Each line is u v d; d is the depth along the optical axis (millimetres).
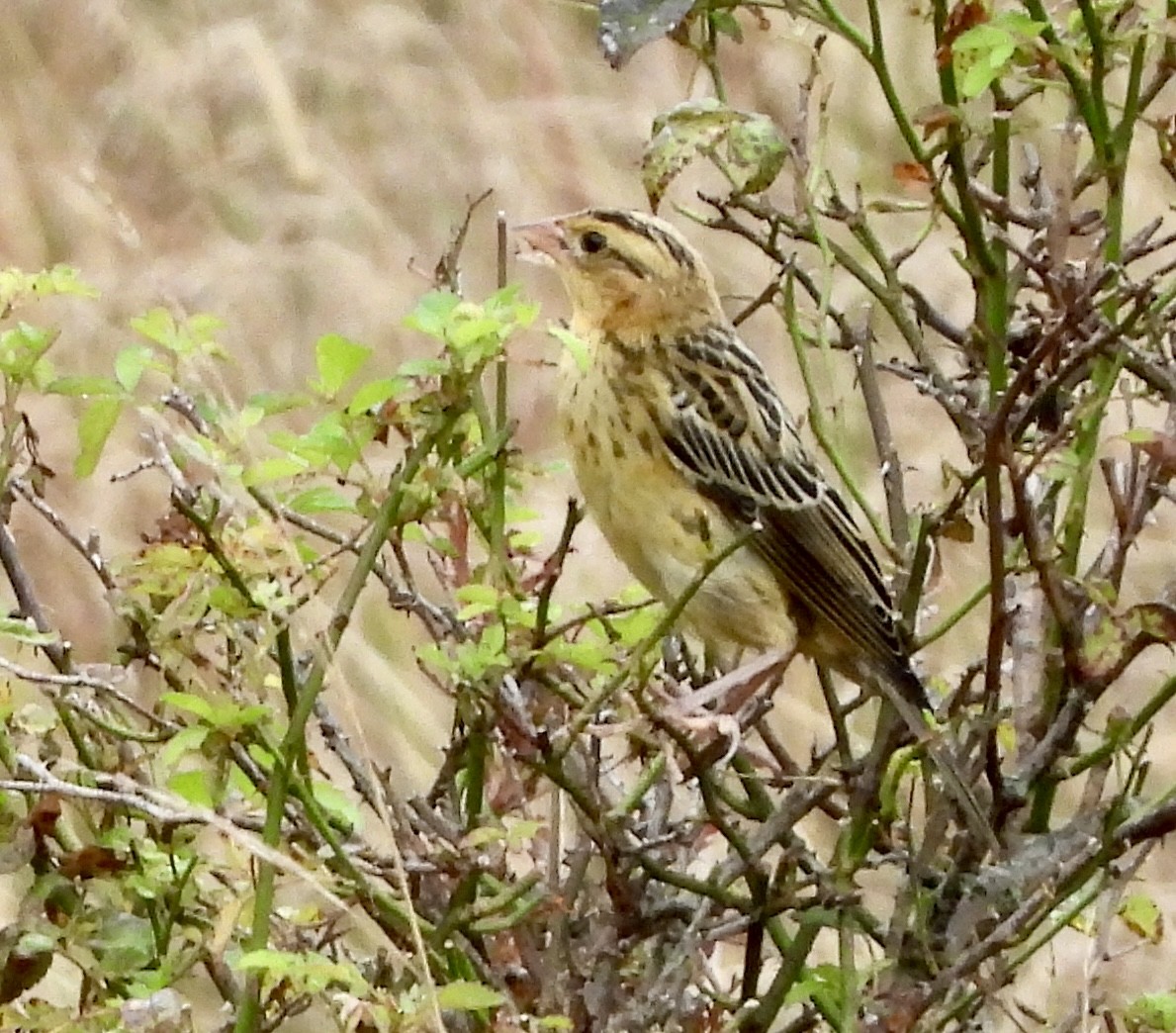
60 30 17734
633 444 10133
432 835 7695
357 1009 6336
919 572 8469
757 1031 7883
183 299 15625
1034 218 9242
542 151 17594
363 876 7113
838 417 9352
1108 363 8844
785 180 14789
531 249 10391
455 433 7184
